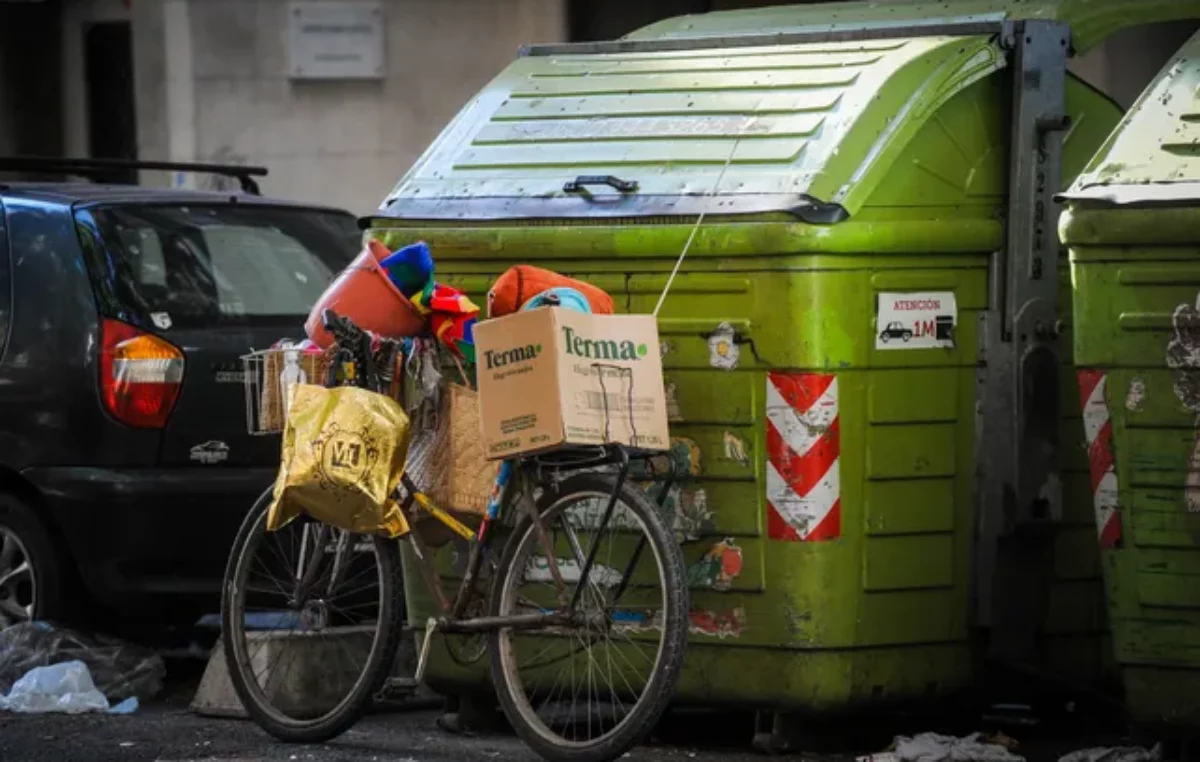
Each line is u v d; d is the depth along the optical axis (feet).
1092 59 91.04
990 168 61.52
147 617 77.71
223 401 72.28
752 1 107.76
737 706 59.82
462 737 64.23
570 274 61.21
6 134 120.78
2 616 73.51
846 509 58.54
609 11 109.70
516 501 59.82
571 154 63.10
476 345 56.49
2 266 73.82
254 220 77.15
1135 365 55.01
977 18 64.80
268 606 64.44
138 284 72.74
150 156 117.50
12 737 63.72
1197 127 55.36
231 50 115.03
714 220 58.65
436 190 64.13
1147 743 57.62
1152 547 55.26
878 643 59.62
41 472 72.08
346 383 59.93
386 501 58.39
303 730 61.87
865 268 58.49
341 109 113.50
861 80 60.64
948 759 58.13
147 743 62.64
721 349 58.80
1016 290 61.31
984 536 61.31
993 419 61.31
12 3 120.57
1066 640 63.41
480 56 110.93
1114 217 54.65
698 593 59.67
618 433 55.93
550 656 61.82
